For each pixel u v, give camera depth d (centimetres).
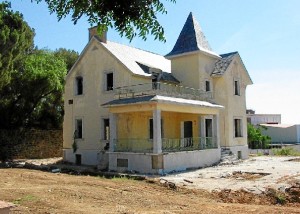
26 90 3259
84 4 470
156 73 2888
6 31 2620
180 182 1698
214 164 2619
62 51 5050
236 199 1321
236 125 3297
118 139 2502
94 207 1039
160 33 473
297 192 1378
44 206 1017
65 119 3188
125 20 468
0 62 2595
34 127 3631
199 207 1110
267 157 3356
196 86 3011
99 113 2883
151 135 2723
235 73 3291
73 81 3142
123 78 2711
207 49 3170
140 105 2286
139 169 2231
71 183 1546
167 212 993
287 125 6366
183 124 2916
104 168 2508
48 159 3388
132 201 1174
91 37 3034
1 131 3234
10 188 1345
